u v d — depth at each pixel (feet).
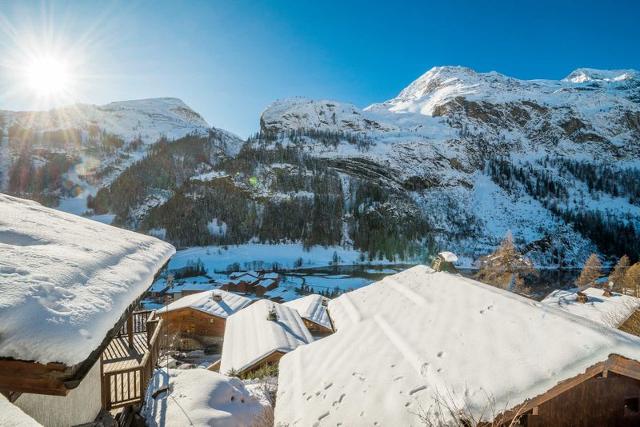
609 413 13.74
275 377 38.40
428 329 19.25
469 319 18.45
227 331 59.52
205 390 27.43
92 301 9.46
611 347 12.64
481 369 14.16
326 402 16.78
